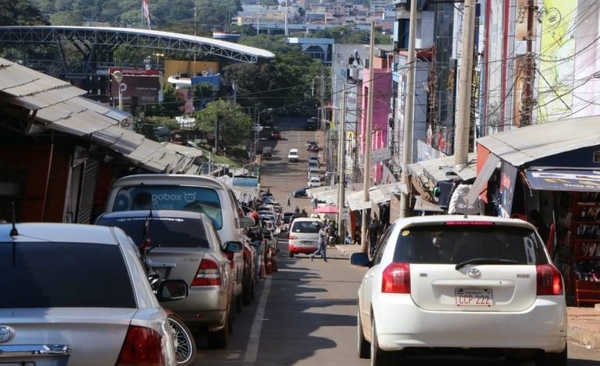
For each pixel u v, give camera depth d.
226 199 24.81
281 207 140.00
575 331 22.72
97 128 29.67
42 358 8.37
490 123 52.16
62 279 9.63
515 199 30.28
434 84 72.50
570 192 27.59
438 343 15.27
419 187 51.00
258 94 179.88
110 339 8.61
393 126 97.62
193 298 18.67
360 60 138.25
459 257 15.59
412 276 15.41
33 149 31.02
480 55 57.12
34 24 152.25
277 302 31.44
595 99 38.44
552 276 15.48
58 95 27.39
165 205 24.41
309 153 192.38
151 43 154.25
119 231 11.00
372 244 65.19
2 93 22.27
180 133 135.75
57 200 31.17
